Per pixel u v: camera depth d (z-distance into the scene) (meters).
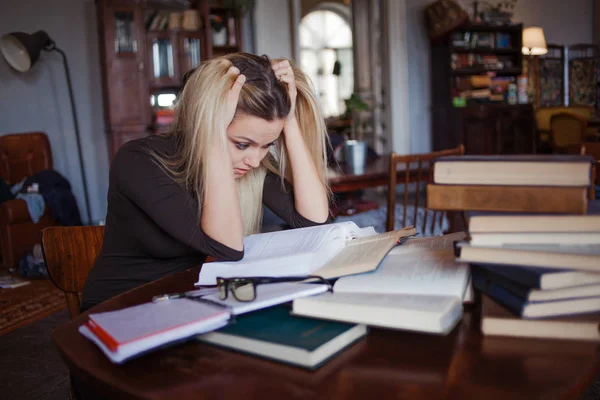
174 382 0.64
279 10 6.86
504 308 0.74
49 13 5.66
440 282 0.76
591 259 0.67
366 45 9.24
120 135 5.53
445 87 7.64
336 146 3.66
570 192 0.71
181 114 1.19
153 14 5.77
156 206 1.10
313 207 1.37
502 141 7.62
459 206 0.76
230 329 0.73
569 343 0.68
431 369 0.63
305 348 0.65
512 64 8.20
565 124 6.96
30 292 3.73
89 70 5.84
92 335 0.74
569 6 9.28
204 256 1.27
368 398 0.58
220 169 1.05
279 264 0.92
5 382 2.35
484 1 8.20
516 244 0.73
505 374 0.61
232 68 1.07
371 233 1.16
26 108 5.62
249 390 0.61
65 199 4.82
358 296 0.75
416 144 7.88
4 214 4.38
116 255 1.23
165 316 0.74
